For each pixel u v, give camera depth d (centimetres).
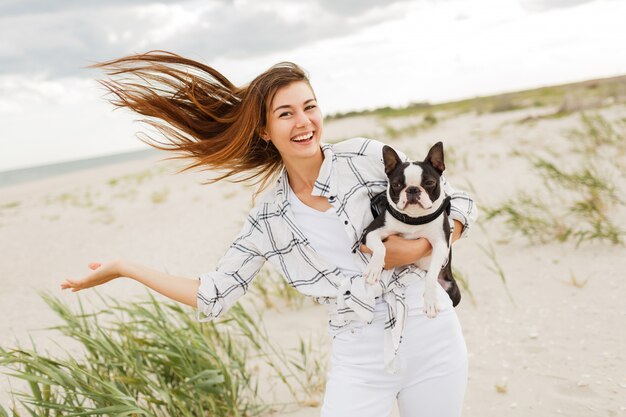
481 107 3150
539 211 704
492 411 327
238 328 494
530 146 1225
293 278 235
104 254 932
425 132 2036
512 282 517
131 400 279
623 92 1944
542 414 315
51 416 328
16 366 462
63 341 525
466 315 470
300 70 234
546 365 366
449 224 244
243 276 241
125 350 336
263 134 246
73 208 1594
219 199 1298
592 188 656
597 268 510
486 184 942
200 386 322
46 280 804
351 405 216
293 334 480
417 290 225
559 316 433
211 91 271
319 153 237
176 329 356
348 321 220
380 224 239
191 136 277
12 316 632
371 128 2914
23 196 2475
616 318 412
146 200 1484
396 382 218
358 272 228
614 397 319
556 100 2506
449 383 219
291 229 231
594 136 1051
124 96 273
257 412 354
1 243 1157
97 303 640
